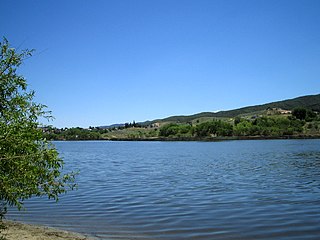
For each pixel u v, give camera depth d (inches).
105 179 1487.5
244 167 1998.0
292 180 1403.8
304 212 812.6
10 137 365.4
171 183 1341.0
